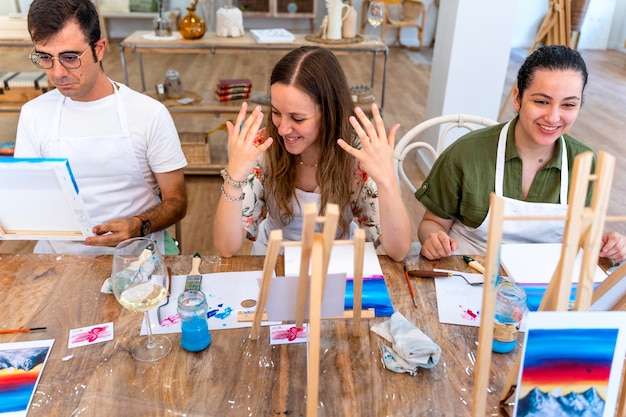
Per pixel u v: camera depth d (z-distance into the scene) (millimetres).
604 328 700
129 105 1560
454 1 2996
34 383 887
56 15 1301
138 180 1646
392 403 868
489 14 2980
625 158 3871
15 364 925
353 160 1415
